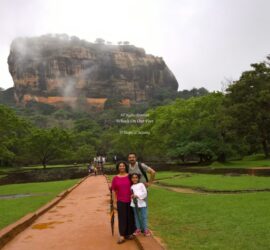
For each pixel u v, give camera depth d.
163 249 8.12
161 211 14.84
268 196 16.72
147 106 163.38
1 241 9.45
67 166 75.62
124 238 9.63
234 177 30.25
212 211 13.62
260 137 50.00
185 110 57.16
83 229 11.49
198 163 57.22
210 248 8.48
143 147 73.44
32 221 12.98
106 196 21.45
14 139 63.59
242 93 48.25
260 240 9.00
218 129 51.06
